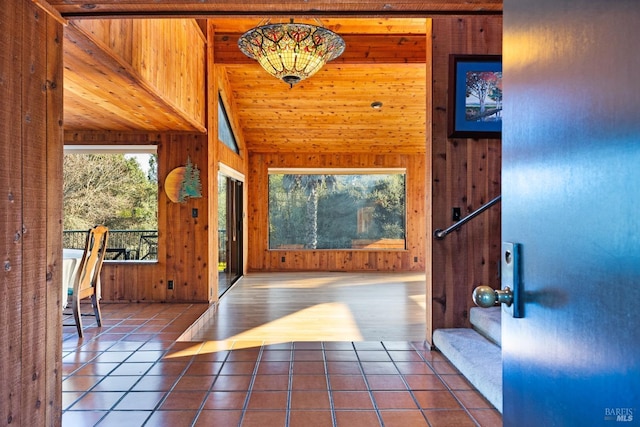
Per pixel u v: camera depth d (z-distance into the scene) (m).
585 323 0.69
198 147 4.98
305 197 8.23
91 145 4.95
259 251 8.12
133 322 3.97
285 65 3.12
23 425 1.44
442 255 3.12
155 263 4.98
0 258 1.35
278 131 7.33
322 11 1.67
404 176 8.21
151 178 7.53
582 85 0.70
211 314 4.59
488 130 3.11
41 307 1.55
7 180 1.39
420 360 2.90
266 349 3.17
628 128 0.59
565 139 0.75
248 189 8.05
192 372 2.69
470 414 2.14
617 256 0.61
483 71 3.10
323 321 4.30
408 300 5.39
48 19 1.60
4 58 1.38
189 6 1.61
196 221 4.99
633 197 0.58
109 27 2.51
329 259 8.16
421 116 6.81
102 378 2.58
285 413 2.14
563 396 0.76
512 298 0.95
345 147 7.88
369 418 2.10
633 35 0.58
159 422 2.05
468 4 1.62
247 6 1.64
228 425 2.02
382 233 8.24
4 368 1.35
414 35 4.78
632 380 0.58
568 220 0.74
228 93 6.08
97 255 3.84
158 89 3.38
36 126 1.54
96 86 3.12
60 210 1.67
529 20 0.89
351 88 6.10
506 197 1.01
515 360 0.96
